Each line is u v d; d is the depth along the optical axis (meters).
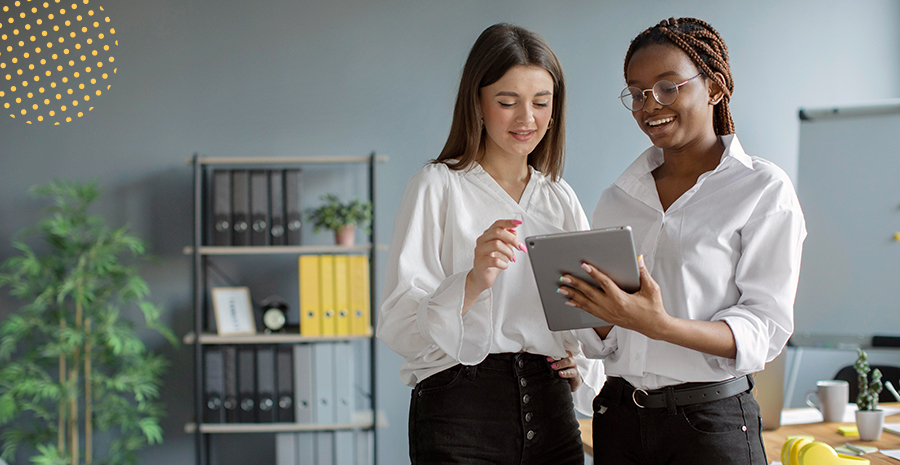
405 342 1.25
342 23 3.60
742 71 3.84
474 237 1.29
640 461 1.26
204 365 3.29
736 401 1.19
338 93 3.59
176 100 3.52
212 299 3.48
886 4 3.91
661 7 3.77
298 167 3.56
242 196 3.20
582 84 3.72
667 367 1.20
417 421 1.30
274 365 3.19
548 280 1.12
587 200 3.72
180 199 3.51
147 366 3.19
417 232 1.29
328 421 3.19
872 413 1.92
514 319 1.28
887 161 3.51
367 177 3.60
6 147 3.44
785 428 2.09
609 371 1.32
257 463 3.49
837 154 3.58
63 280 3.21
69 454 3.20
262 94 3.56
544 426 1.30
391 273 1.32
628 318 1.08
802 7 3.87
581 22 3.72
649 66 1.22
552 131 1.35
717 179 1.23
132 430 3.40
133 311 3.48
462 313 1.19
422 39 3.64
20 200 3.43
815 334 3.56
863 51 3.90
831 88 3.88
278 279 3.55
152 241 3.49
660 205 1.29
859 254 3.53
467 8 3.66
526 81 1.22
